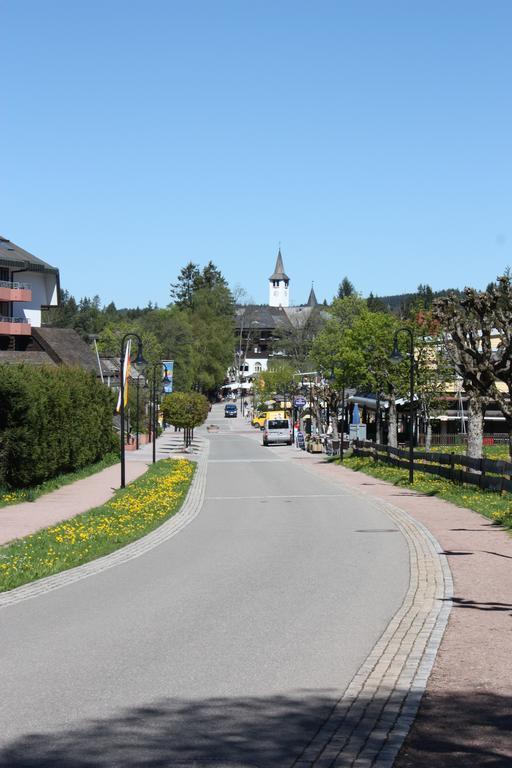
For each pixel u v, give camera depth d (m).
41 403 32.25
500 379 34.41
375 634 10.10
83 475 40.25
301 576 14.45
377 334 58.31
